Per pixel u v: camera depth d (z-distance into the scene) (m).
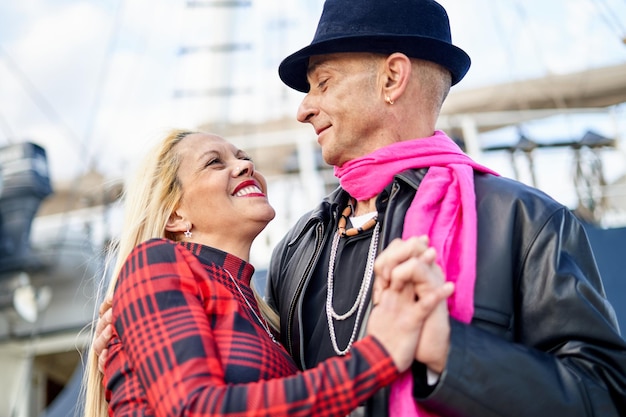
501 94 6.15
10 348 5.87
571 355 1.42
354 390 1.26
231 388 1.28
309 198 5.59
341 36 1.65
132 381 1.48
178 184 1.77
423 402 1.33
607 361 1.42
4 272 5.96
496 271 1.48
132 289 1.46
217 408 1.26
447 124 6.04
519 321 1.49
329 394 1.25
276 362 1.50
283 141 6.11
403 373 1.37
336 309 1.64
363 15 1.67
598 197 5.27
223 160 1.81
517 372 1.33
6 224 6.12
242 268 1.70
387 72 1.67
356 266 1.66
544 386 1.34
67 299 5.90
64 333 5.87
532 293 1.48
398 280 1.30
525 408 1.32
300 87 1.86
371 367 1.27
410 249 1.30
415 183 1.59
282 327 1.77
